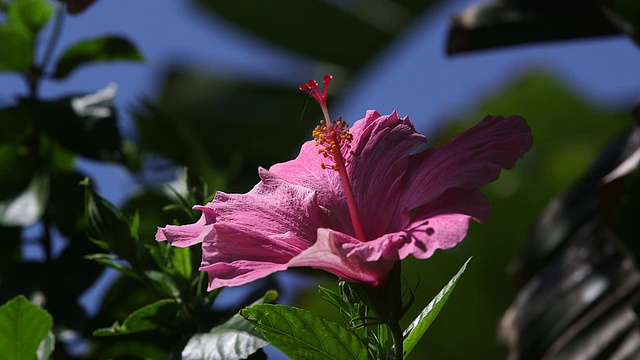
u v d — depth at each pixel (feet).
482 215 2.39
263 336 2.59
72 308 2.95
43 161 3.11
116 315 2.99
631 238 3.38
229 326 2.67
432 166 2.49
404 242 2.38
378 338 2.55
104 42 3.20
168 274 2.75
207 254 2.44
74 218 3.11
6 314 2.62
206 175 3.21
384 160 2.56
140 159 3.27
